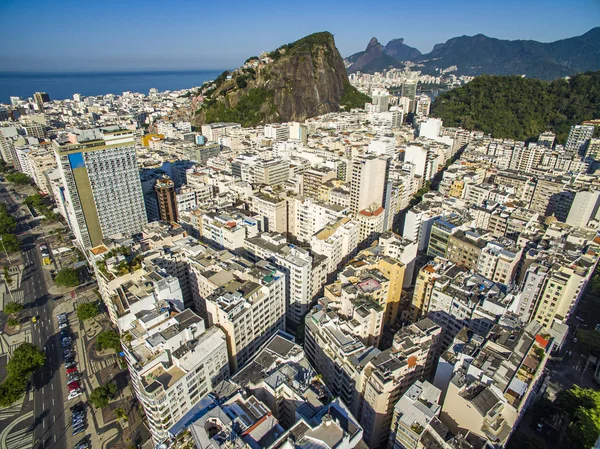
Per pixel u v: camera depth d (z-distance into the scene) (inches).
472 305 7047.2
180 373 5816.9
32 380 7578.7
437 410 5036.9
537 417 6791.3
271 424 4830.2
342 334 6456.7
